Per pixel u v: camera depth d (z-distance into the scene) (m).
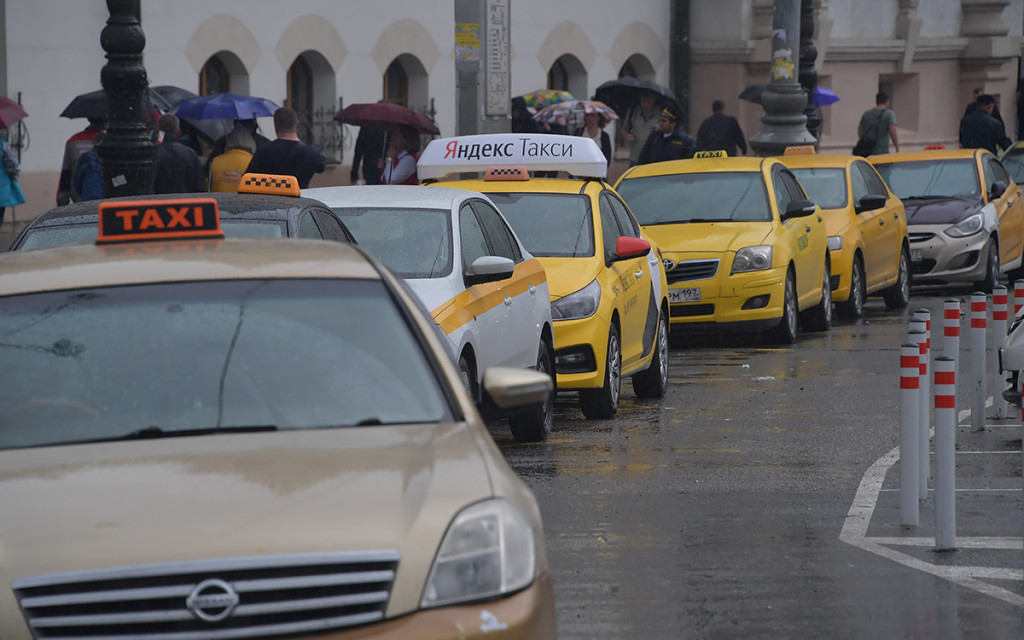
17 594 12.00
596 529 24.14
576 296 34.75
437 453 13.67
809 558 22.23
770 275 47.66
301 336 15.30
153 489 12.93
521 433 32.34
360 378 14.98
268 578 12.09
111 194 37.25
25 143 60.09
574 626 19.08
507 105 52.00
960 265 63.16
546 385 15.31
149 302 15.62
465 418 14.77
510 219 37.38
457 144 41.28
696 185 50.72
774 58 70.00
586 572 21.58
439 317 28.12
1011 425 34.06
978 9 118.62
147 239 17.34
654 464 29.53
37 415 14.48
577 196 38.06
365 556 12.23
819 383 40.47
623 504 25.92
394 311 15.79
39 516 12.61
